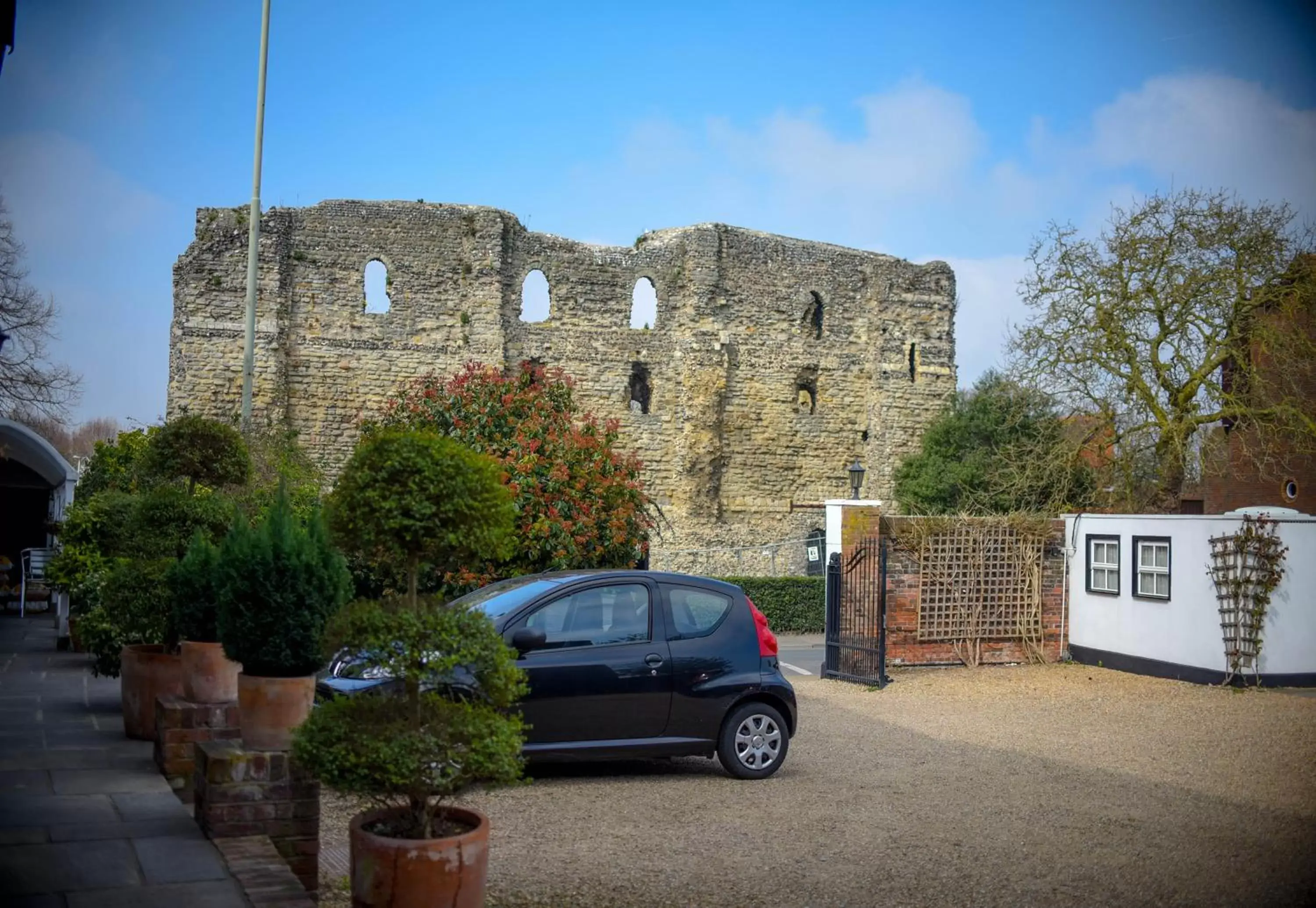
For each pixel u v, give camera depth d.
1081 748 12.59
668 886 7.48
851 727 13.99
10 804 8.32
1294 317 27.47
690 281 38.62
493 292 35.97
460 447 6.93
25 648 18.81
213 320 33.19
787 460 39.88
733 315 39.22
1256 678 17.20
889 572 18.94
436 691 7.11
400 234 35.47
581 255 37.81
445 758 6.01
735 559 37.91
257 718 8.32
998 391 36.12
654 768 11.54
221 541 12.34
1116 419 29.11
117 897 6.35
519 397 17.97
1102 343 29.03
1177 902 7.20
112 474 23.62
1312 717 14.64
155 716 10.56
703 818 9.34
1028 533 19.80
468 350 35.66
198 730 9.18
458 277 35.91
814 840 8.65
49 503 26.64
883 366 40.88
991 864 8.02
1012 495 30.08
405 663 6.11
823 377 40.62
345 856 8.33
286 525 8.66
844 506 18.81
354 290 35.00
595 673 10.48
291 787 7.39
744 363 39.31
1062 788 10.54
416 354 35.31
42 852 7.11
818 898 7.26
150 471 14.32
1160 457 28.89
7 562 24.84
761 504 39.41
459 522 6.67
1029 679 18.06
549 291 37.66
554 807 9.71
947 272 42.34
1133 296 28.73
